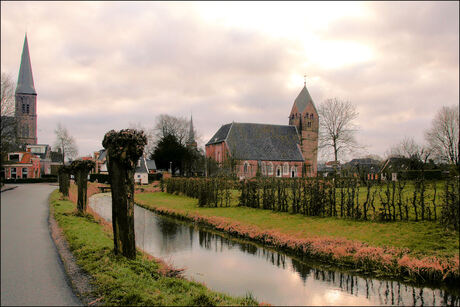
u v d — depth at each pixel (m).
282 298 10.88
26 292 8.16
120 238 11.83
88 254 11.71
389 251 14.41
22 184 60.09
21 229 15.60
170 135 94.00
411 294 11.42
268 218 23.58
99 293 8.47
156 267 11.70
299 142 95.31
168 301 8.48
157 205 34.44
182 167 95.75
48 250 12.06
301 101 96.50
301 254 16.03
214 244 18.33
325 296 11.14
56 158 106.19
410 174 39.25
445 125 66.75
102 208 32.75
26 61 117.56
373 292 11.62
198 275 13.02
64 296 8.13
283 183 26.69
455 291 11.72
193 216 26.17
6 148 49.34
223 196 35.19
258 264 14.65
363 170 39.34
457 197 17.05
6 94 46.66
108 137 11.73
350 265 14.12
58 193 35.91
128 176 11.72
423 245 14.91
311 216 23.06
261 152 89.44
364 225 19.20
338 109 60.84
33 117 117.62
